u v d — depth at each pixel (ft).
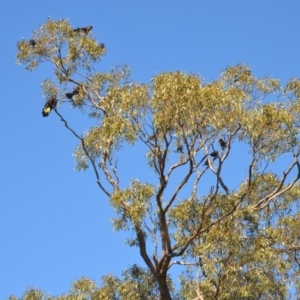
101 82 117.91
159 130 91.66
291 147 96.63
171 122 89.51
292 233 103.19
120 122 92.99
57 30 118.62
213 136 91.66
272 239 96.37
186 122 89.92
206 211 98.07
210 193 98.07
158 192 92.32
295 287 98.94
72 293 99.96
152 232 95.96
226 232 91.97
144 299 102.12
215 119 90.58
